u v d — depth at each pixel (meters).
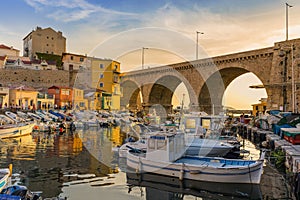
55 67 61.44
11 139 24.91
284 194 10.70
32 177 12.33
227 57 41.75
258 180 11.52
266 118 28.25
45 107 46.38
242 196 10.49
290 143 17.78
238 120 42.59
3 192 8.39
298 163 11.24
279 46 35.06
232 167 11.51
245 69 40.09
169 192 10.86
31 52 71.88
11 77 56.19
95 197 9.99
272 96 35.09
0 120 29.27
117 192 10.62
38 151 19.02
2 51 64.25
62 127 31.20
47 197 9.73
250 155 18.91
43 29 73.19
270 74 36.41
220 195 10.62
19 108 40.16
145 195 10.43
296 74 32.84
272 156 16.80
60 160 15.93
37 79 58.12
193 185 11.63
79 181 11.81
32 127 29.09
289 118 22.62
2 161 15.66
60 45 75.94
